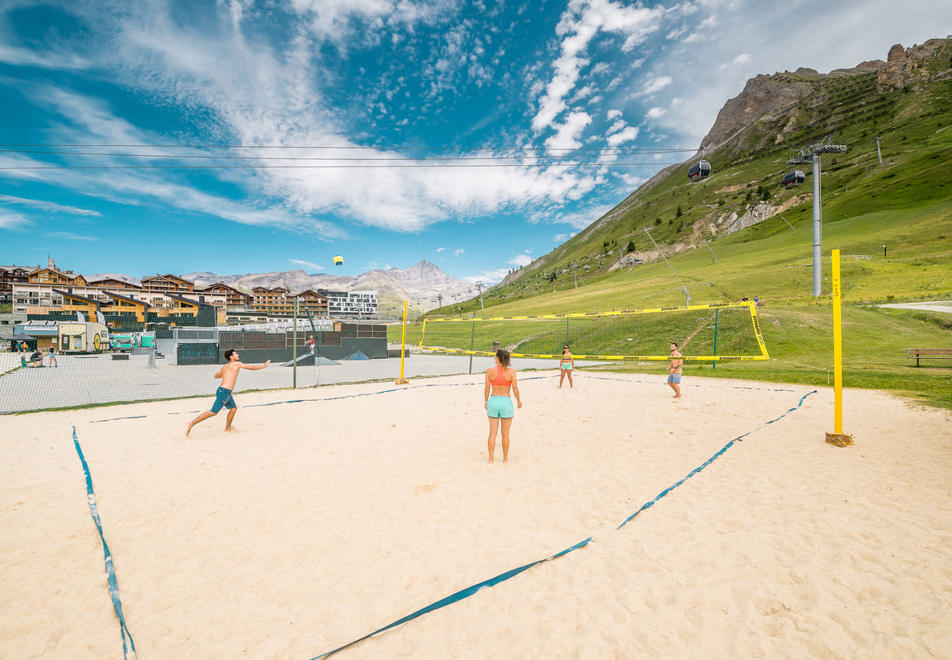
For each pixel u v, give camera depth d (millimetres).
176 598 2736
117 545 3400
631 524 3688
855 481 4641
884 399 9867
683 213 150250
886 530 3480
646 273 92625
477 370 20594
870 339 21125
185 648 2285
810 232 82125
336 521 3836
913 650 2166
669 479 4828
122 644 2309
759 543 3320
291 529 3686
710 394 11305
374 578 2947
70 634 2393
